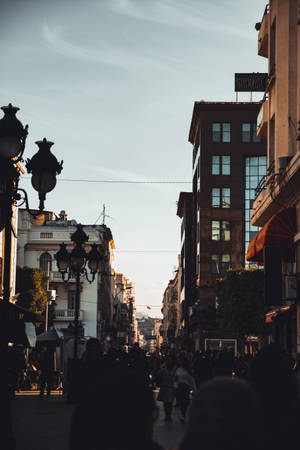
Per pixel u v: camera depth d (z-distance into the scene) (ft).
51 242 286.05
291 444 14.24
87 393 10.65
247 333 213.46
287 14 97.04
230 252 289.12
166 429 60.80
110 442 10.19
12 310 90.02
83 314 283.59
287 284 90.27
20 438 49.39
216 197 293.43
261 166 294.66
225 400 10.01
